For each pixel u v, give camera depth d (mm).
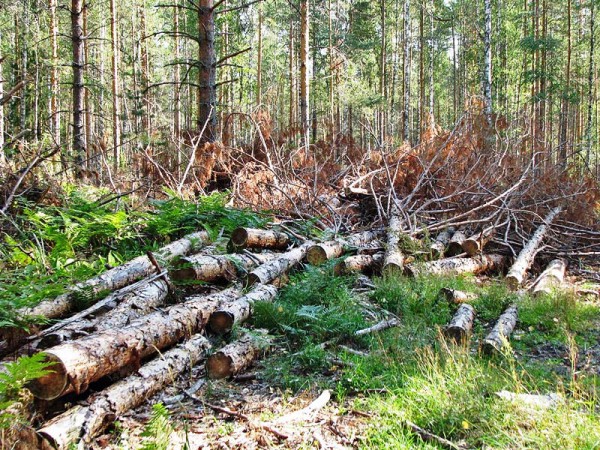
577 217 10734
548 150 12617
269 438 3391
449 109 45781
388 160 11305
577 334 5523
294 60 33812
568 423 3115
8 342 4008
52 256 5797
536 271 8609
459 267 7867
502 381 4004
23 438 2992
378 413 3645
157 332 4234
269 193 9914
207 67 12055
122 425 3512
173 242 6711
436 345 4648
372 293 6449
